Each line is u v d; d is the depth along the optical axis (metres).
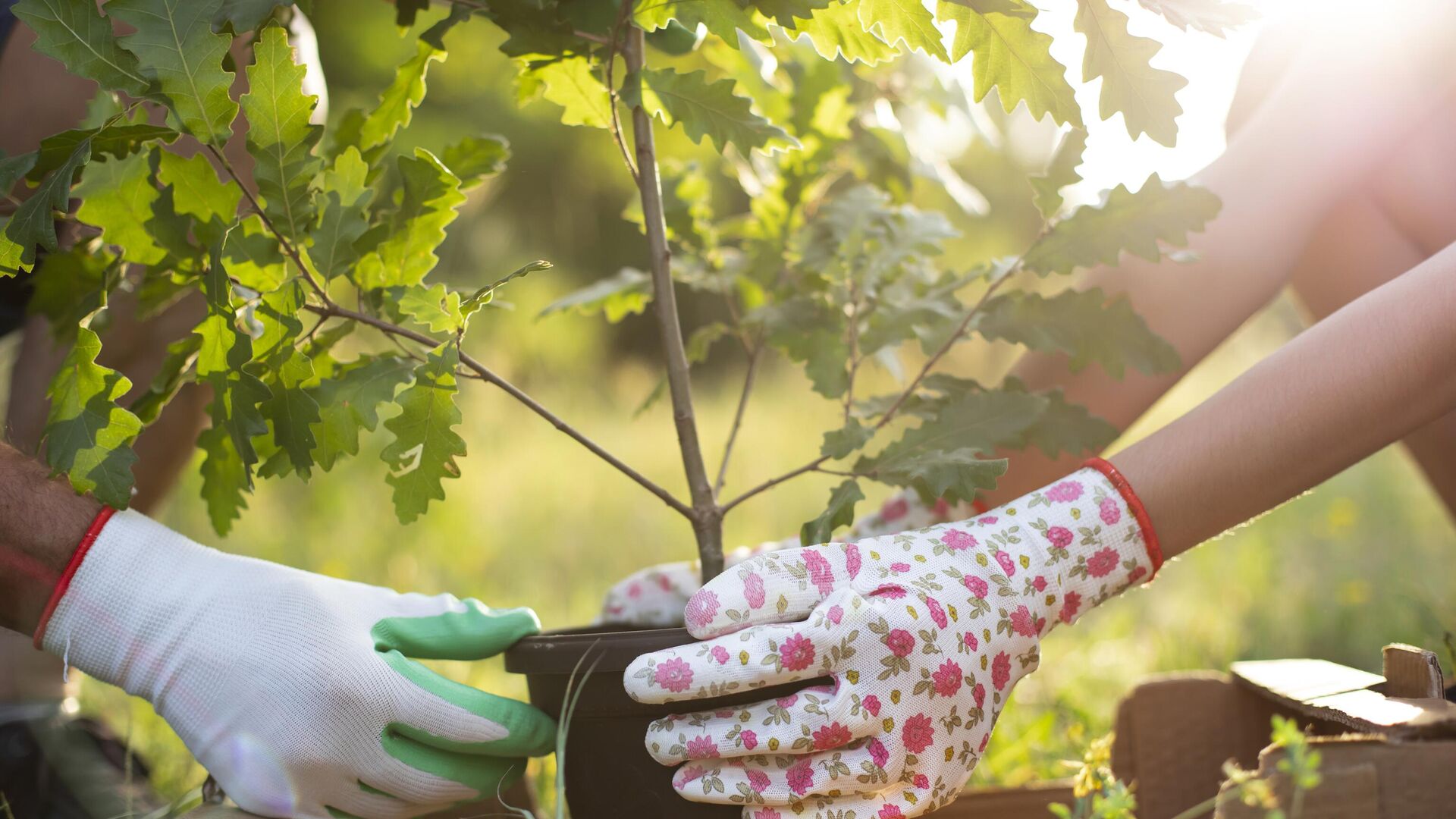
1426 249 1.25
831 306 1.13
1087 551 0.83
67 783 1.15
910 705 0.77
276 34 0.81
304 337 0.87
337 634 0.79
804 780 0.77
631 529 3.32
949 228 1.12
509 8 0.91
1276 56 1.31
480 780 0.85
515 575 2.89
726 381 7.39
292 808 0.79
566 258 8.27
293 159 0.84
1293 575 2.63
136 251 0.88
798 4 0.82
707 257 1.26
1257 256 1.17
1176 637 2.09
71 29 0.77
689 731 0.79
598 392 6.26
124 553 0.79
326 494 3.21
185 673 0.79
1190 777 1.04
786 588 0.80
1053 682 1.75
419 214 0.87
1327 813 0.68
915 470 0.87
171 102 0.79
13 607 0.80
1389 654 0.88
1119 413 1.18
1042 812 1.10
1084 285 1.19
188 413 1.36
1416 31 1.15
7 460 0.80
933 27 0.78
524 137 7.94
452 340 0.82
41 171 0.82
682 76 0.87
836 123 1.24
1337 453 0.83
